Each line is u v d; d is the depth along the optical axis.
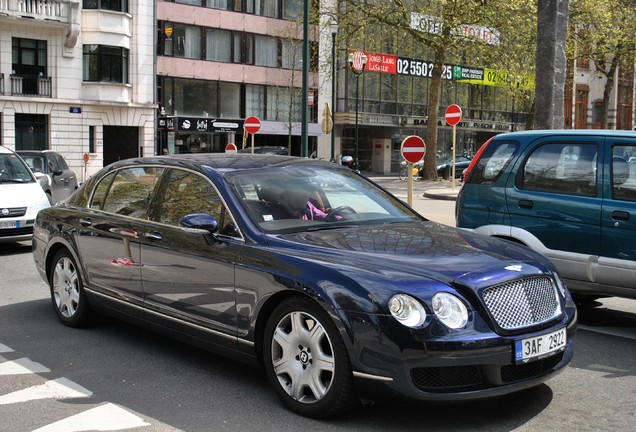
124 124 37.69
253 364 4.52
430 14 29.02
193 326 4.87
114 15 36.53
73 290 6.30
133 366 5.17
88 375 4.96
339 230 4.80
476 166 7.34
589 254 6.32
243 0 44.16
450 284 3.86
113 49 36.78
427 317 3.70
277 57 45.88
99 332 6.17
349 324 3.81
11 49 34.00
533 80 31.67
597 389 4.68
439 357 3.66
